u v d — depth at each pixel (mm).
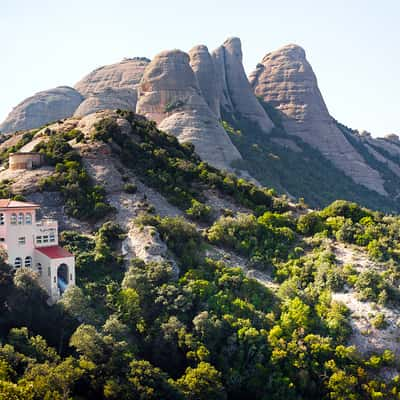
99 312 97500
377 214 143500
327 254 118125
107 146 144125
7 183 132000
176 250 115812
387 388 93000
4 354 76438
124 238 116250
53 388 72812
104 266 108938
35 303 91938
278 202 146500
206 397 84000
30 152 142500
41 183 130375
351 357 95312
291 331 98188
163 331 93312
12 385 66875
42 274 101250
